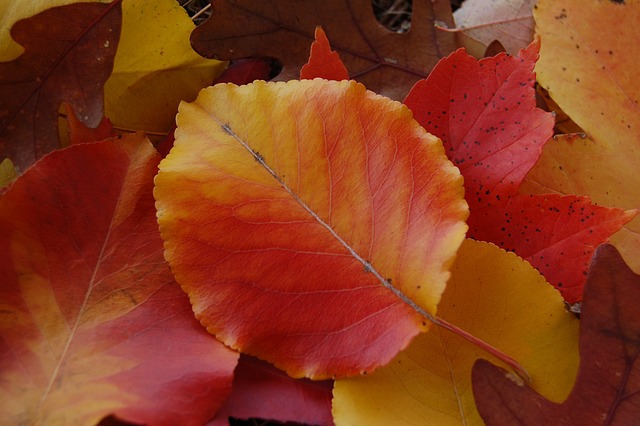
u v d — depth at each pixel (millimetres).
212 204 274
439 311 281
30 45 306
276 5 327
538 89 333
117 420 266
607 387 273
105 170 284
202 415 261
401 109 272
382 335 265
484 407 267
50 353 267
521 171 294
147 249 282
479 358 270
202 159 277
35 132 309
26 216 275
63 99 309
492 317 281
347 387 270
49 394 261
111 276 278
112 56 311
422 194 268
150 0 313
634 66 316
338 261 271
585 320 275
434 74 300
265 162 276
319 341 270
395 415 270
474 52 348
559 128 337
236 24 325
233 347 270
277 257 273
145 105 327
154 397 259
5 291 270
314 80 278
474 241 282
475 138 299
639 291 274
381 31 339
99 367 265
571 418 270
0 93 306
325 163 274
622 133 317
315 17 332
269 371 279
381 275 268
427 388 274
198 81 333
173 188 274
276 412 274
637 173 316
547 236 297
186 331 274
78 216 280
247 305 272
